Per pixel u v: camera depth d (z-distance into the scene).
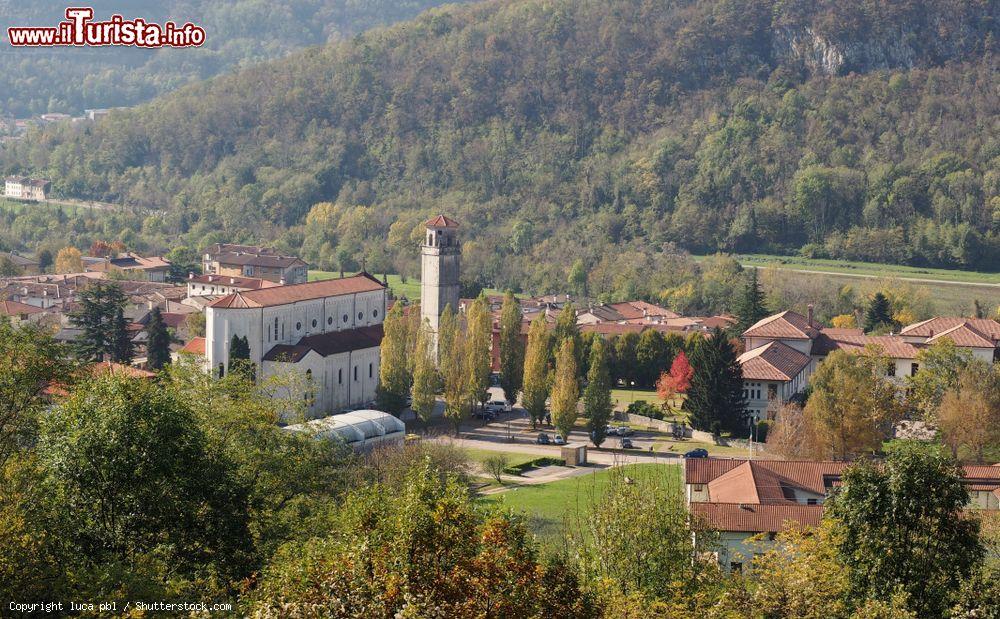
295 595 65.44
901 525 91.38
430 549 65.44
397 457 166.75
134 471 83.62
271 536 97.12
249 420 108.81
